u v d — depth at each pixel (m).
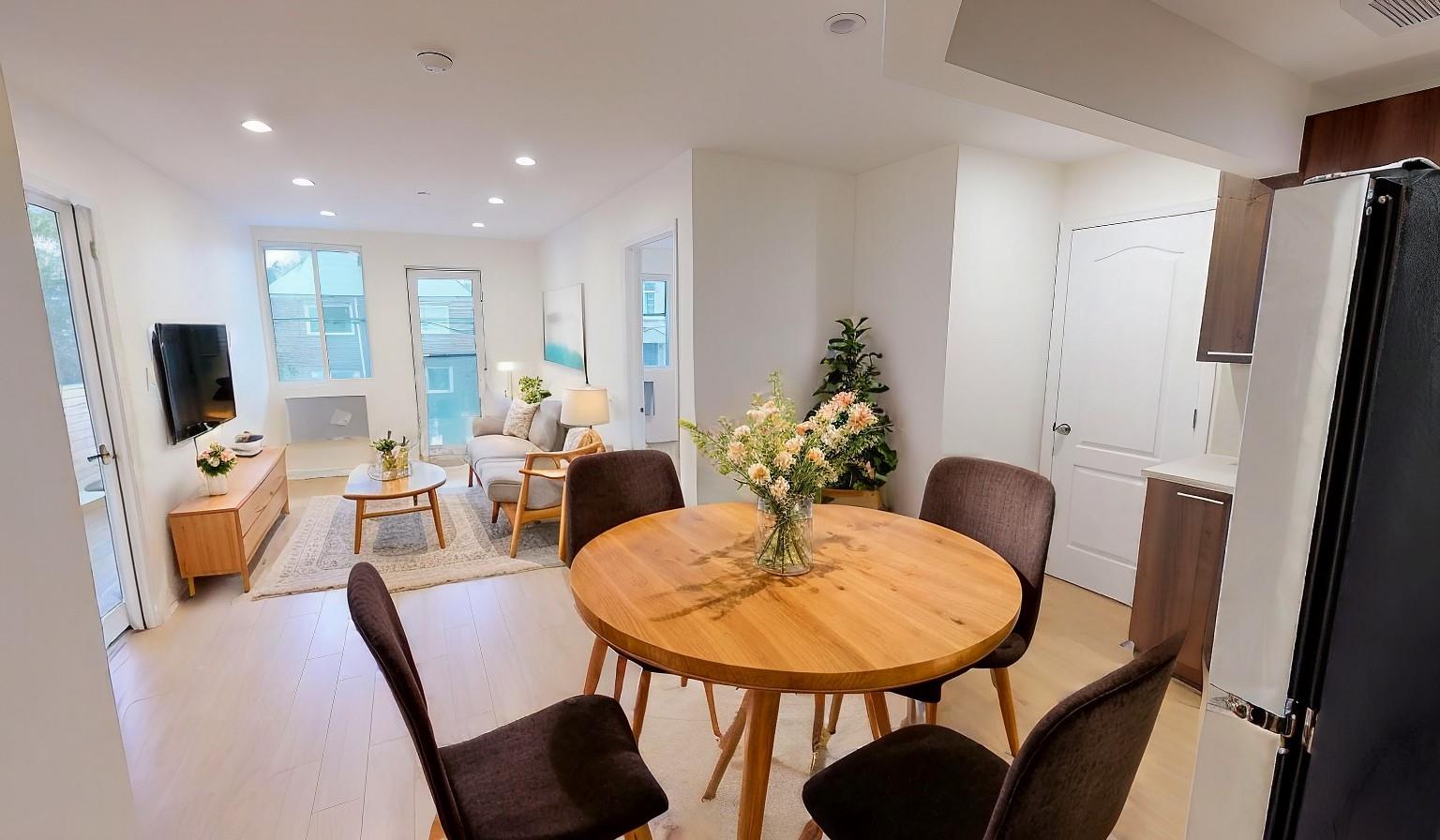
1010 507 1.95
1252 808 0.74
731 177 3.36
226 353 4.24
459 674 2.53
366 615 1.02
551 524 4.47
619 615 1.36
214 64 2.19
